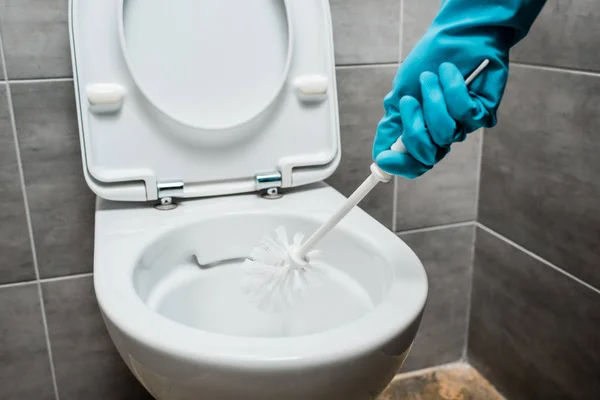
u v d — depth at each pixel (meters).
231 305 0.80
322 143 0.86
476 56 0.52
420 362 1.21
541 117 0.93
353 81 0.98
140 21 0.77
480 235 1.13
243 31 0.81
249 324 0.80
